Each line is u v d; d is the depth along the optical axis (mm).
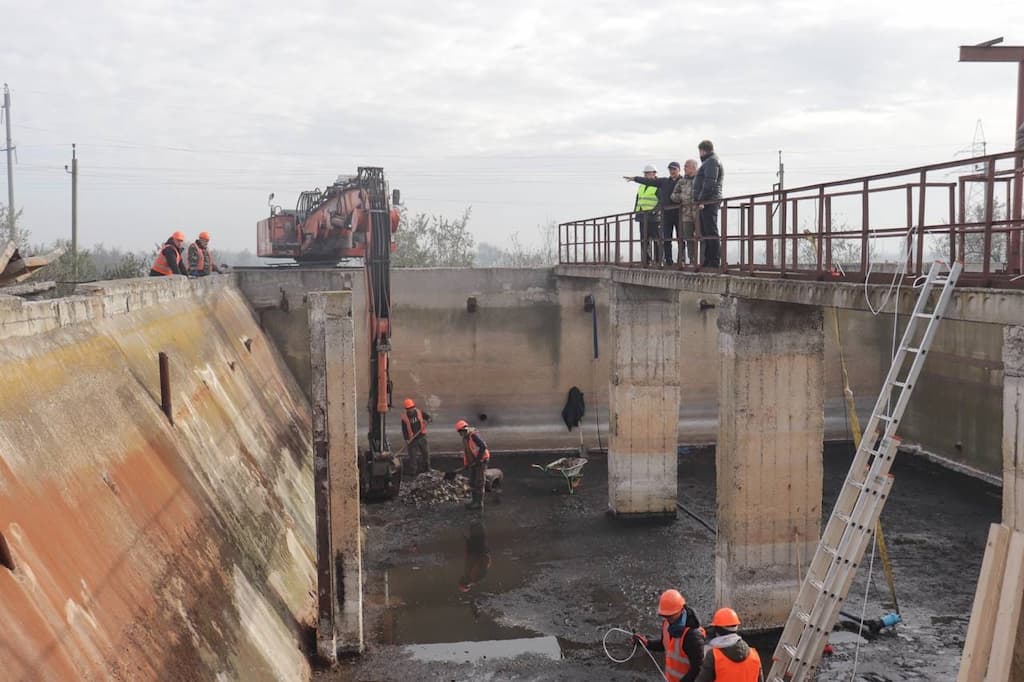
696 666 8578
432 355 25703
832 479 23453
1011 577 7000
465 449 20531
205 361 15203
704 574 16266
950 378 24359
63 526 6742
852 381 27094
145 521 8359
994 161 7625
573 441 26234
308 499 17156
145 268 28281
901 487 22375
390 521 19625
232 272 24484
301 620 12031
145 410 10227
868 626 13680
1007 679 6859
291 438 19500
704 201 14344
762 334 12539
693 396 26781
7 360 7438
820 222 10469
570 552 17562
